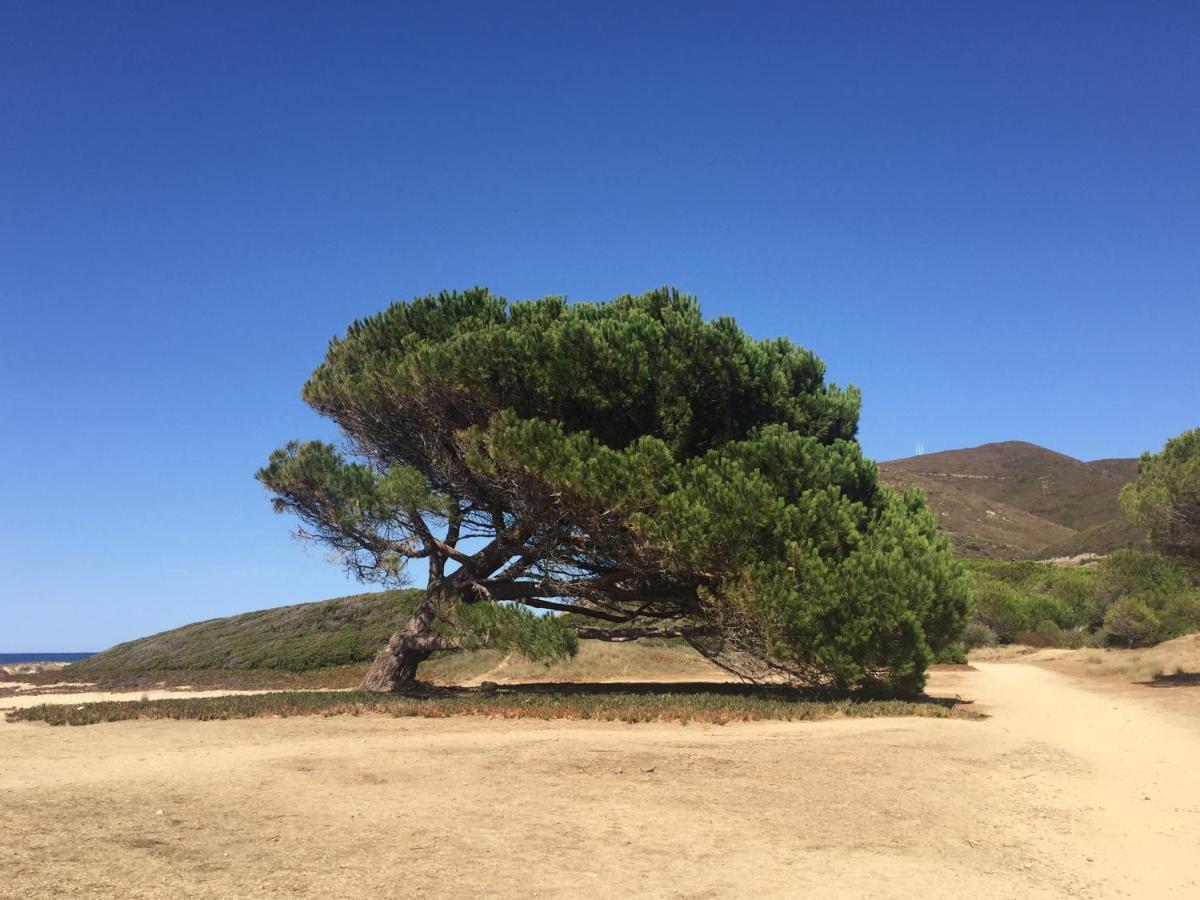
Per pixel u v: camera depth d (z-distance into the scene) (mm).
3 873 5297
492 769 9320
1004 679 26422
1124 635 40125
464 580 20000
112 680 33875
